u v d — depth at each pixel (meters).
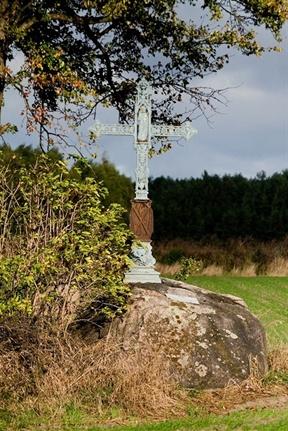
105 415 8.69
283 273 32.47
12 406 8.81
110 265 10.37
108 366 9.34
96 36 15.27
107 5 12.90
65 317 9.95
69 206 10.00
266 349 10.95
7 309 8.99
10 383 9.12
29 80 13.13
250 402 9.51
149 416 8.77
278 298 23.20
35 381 9.12
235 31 14.60
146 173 11.58
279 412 9.05
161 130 11.83
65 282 9.96
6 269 9.13
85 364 9.38
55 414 8.59
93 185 10.18
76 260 9.95
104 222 10.05
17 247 10.02
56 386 8.99
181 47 15.48
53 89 14.31
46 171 10.76
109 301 10.52
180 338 10.02
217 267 32.16
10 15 13.09
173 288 11.26
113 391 9.07
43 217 10.17
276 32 14.38
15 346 9.43
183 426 8.38
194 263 15.06
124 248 10.85
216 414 8.95
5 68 12.70
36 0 13.45
